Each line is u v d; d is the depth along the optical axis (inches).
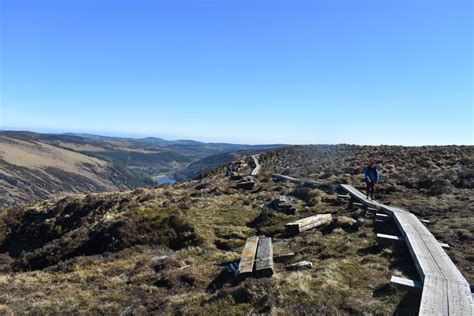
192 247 631.2
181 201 1005.8
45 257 709.3
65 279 516.1
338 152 2062.0
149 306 387.2
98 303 410.0
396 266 402.9
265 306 332.8
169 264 525.3
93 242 714.2
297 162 1895.9
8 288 503.2
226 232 693.3
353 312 305.1
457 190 842.8
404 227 516.4
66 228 1091.3
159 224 723.4
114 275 523.2
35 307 408.2
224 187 1205.1
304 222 629.3
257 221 751.1
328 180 1206.3
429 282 323.0
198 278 452.8
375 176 786.2
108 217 870.4
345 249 484.4
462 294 298.4
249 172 1742.1
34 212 1232.8
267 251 475.8
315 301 330.6
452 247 470.9
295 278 378.6
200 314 340.8
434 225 574.2
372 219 637.9
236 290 371.9
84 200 1244.5
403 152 1711.4
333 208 776.3
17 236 1108.5
